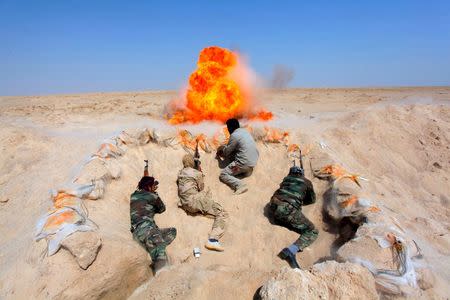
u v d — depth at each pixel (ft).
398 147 28.53
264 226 16.67
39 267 11.52
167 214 17.20
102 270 11.71
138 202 15.90
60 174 19.10
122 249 12.50
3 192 18.90
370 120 30.58
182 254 14.94
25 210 16.34
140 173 19.58
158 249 13.80
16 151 22.90
